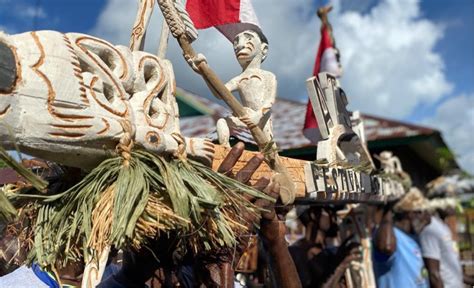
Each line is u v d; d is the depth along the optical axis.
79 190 1.58
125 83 1.65
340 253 3.74
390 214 4.34
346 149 3.12
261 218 2.02
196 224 1.66
